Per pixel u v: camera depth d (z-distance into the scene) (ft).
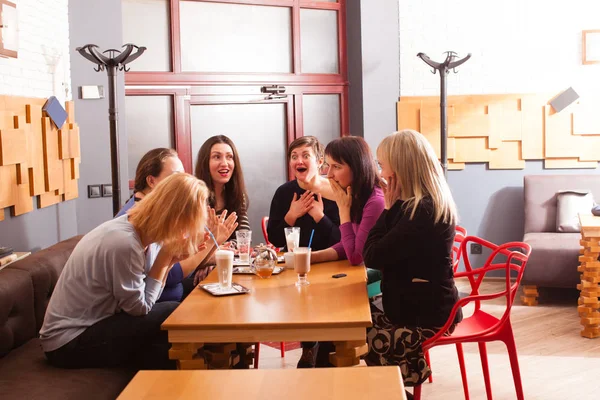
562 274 16.74
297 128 19.79
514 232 19.86
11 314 9.18
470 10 19.58
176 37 18.42
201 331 7.23
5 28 12.09
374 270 9.87
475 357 13.29
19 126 12.45
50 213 14.26
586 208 18.19
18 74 12.84
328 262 10.27
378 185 10.07
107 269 8.26
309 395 5.23
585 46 19.30
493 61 19.66
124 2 17.95
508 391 11.46
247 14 19.17
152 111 18.38
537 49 19.54
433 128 19.62
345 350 7.29
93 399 7.59
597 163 19.61
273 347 14.28
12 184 12.31
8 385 7.79
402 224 8.47
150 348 8.88
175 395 5.30
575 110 19.43
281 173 19.84
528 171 19.81
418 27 19.65
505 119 19.63
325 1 19.85
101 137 16.05
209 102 18.89
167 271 9.12
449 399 11.19
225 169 11.68
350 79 20.13
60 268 10.46
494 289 18.71
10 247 11.75
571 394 11.25
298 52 19.66
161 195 8.30
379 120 19.66
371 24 19.44
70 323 8.38
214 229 10.32
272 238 11.72
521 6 19.51
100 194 16.08
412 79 19.75
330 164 9.98
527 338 14.37
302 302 7.97
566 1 19.38
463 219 20.02
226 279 8.57
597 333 14.26
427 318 8.66
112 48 16.03
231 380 5.60
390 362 8.77
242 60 19.21
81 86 15.74
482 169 19.89
